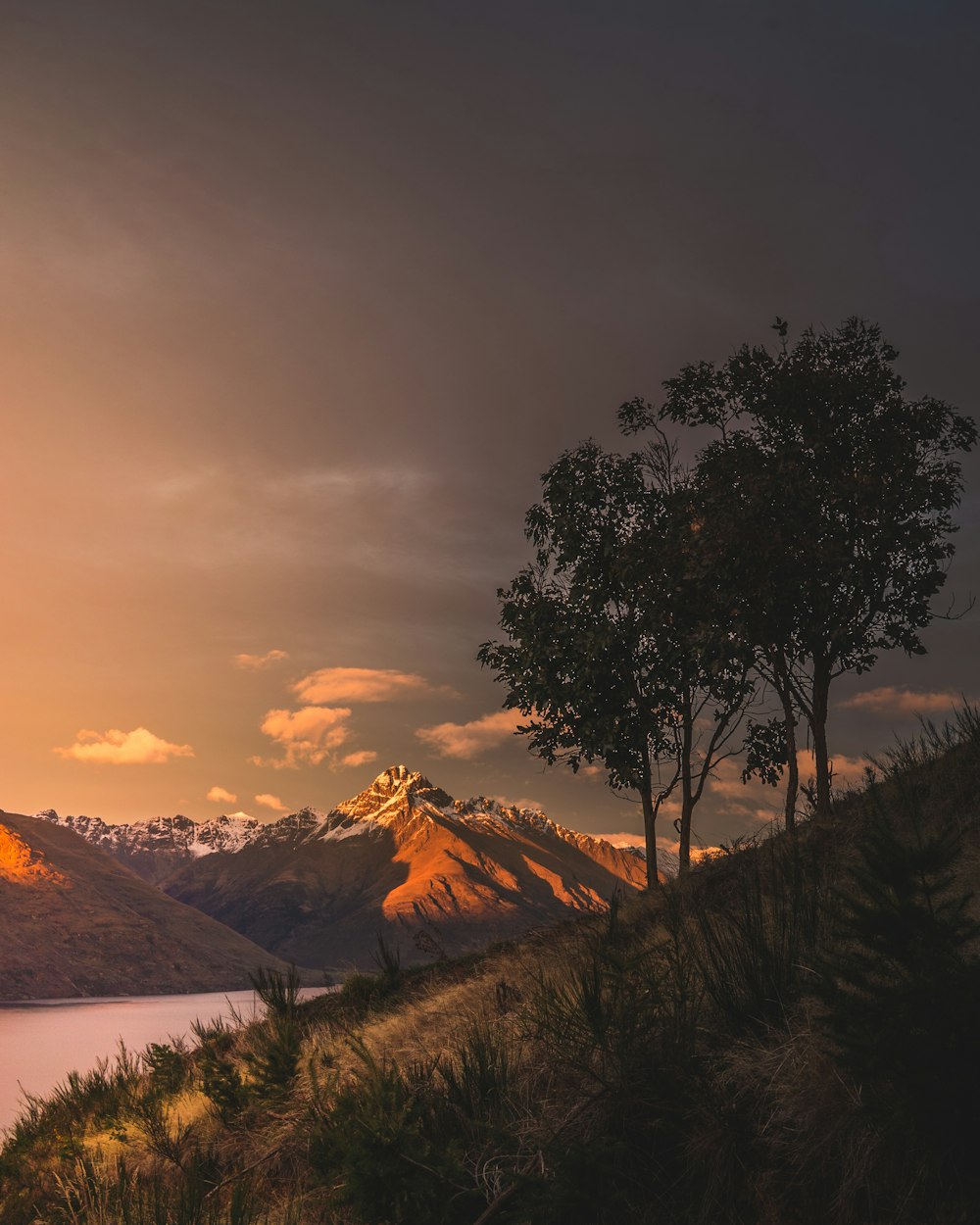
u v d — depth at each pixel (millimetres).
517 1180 4281
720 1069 5117
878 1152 3986
